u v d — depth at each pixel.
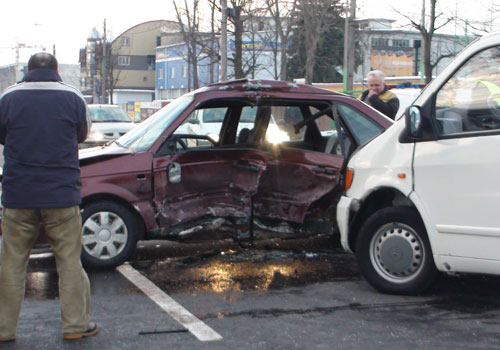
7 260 4.97
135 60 91.69
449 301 6.00
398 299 6.08
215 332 5.20
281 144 8.03
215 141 8.20
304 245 8.65
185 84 75.19
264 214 7.62
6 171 4.87
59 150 4.87
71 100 4.95
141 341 5.00
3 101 4.88
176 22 39.53
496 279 6.77
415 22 23.55
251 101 7.61
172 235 7.43
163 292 6.38
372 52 56.78
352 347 4.84
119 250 7.31
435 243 5.84
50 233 4.97
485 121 5.67
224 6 28.80
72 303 5.02
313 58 32.56
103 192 7.14
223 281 6.80
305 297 6.17
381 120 7.79
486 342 4.91
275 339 5.02
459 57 5.92
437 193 5.83
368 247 6.32
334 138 7.82
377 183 6.24
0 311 4.97
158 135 7.43
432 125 5.94
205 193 7.47
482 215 5.57
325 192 7.45
